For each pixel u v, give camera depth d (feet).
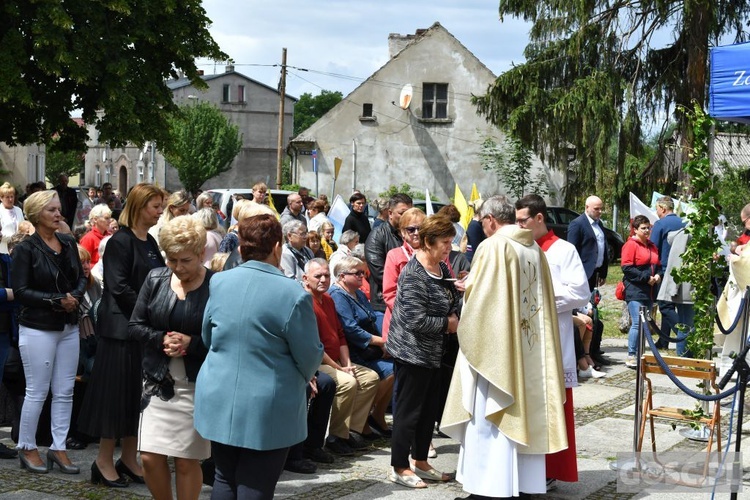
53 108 75.41
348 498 19.06
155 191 19.33
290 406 14.07
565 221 87.04
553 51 82.43
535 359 17.84
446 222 19.52
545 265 18.26
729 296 26.43
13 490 18.98
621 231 93.25
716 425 21.81
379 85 130.82
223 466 14.37
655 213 43.55
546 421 17.71
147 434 15.48
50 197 19.95
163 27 76.54
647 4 76.69
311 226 47.70
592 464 22.18
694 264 23.43
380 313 26.86
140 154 208.54
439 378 20.27
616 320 49.78
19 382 21.90
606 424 26.32
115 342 19.01
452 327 19.49
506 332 17.33
